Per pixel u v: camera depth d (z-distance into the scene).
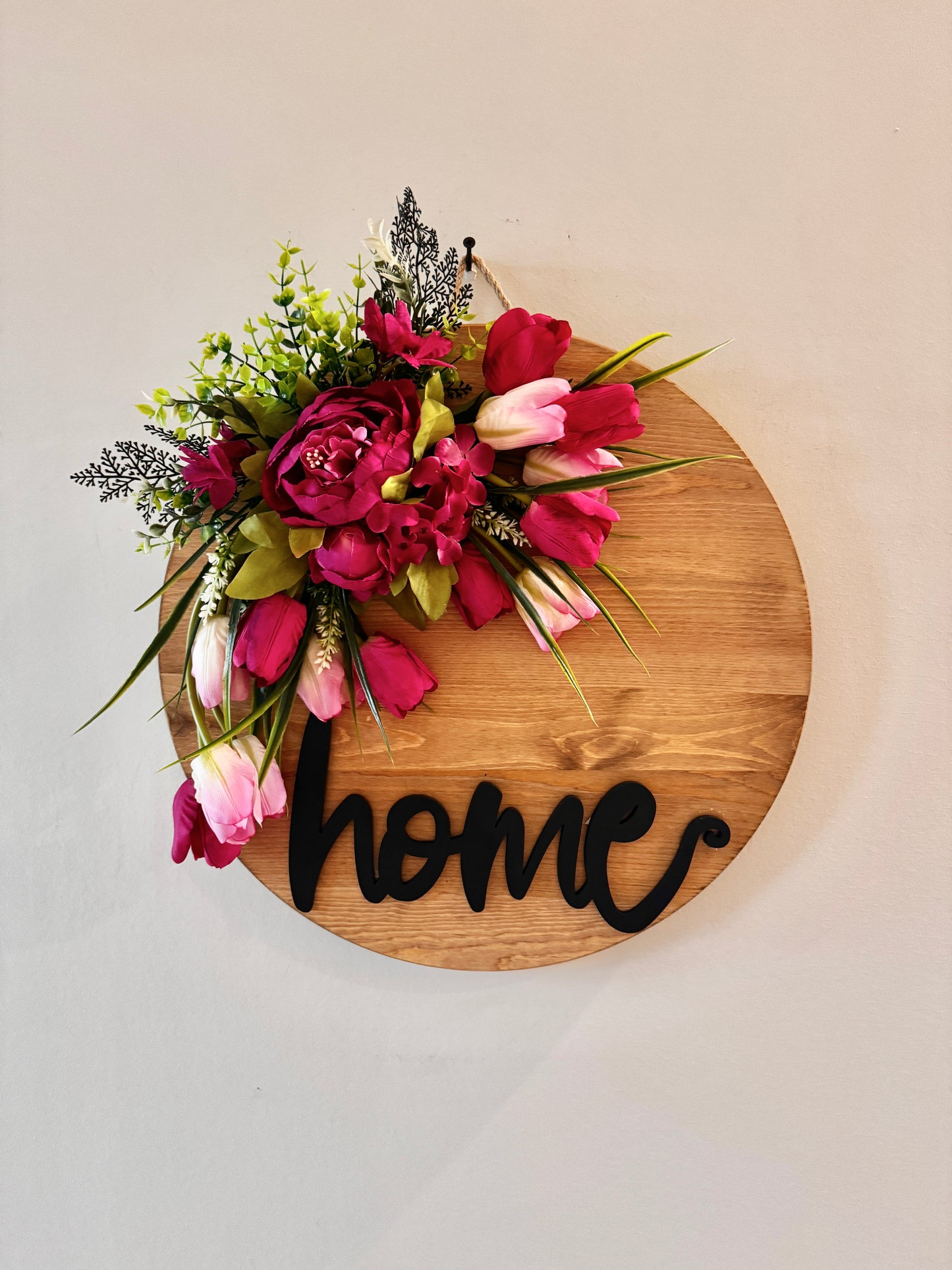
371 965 0.99
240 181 0.98
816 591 0.95
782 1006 0.96
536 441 0.72
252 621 0.73
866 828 0.95
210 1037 1.00
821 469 0.94
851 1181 0.96
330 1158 0.99
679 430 0.88
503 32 0.96
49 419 1.00
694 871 0.88
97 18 0.99
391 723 0.89
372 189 0.97
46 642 1.00
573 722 0.88
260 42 0.98
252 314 0.98
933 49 0.94
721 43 0.94
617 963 0.97
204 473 0.71
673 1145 0.97
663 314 0.95
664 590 0.88
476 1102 0.98
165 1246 1.01
